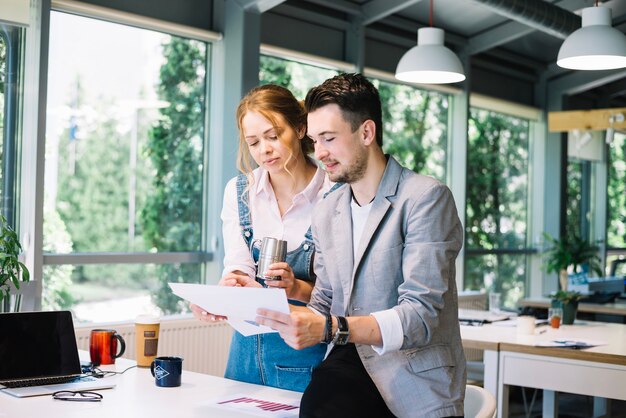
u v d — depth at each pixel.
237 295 1.81
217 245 5.73
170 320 5.13
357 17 6.62
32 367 2.36
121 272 5.25
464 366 1.93
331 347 2.06
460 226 1.92
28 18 4.63
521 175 8.86
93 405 2.05
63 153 4.93
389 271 1.89
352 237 1.98
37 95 4.67
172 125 5.55
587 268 8.69
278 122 2.36
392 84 7.22
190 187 5.70
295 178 2.47
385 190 1.91
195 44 5.68
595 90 9.98
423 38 5.16
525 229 8.92
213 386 2.31
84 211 5.05
